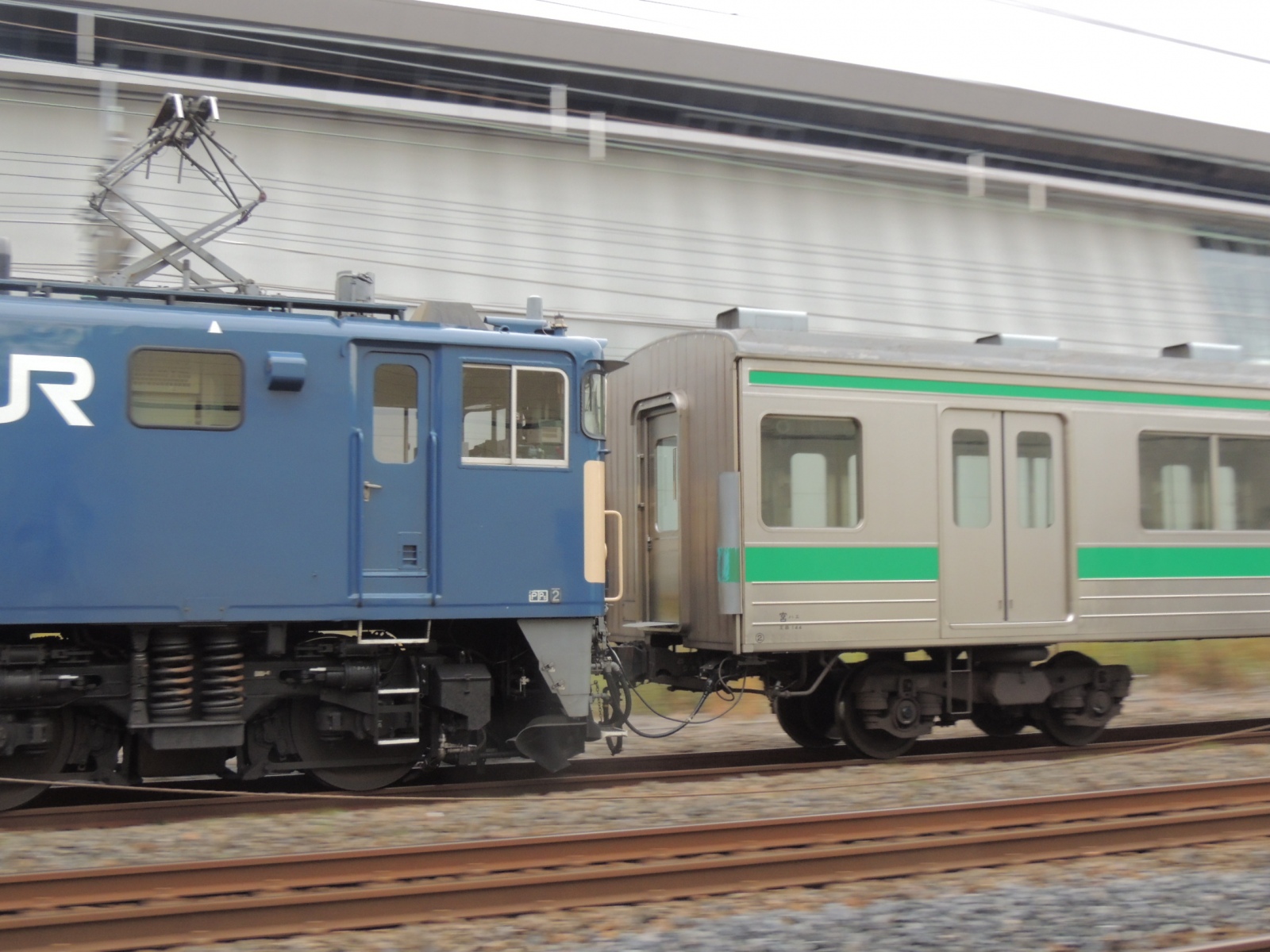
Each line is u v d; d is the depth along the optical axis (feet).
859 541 30.32
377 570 25.25
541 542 26.50
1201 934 16.53
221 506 23.91
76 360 23.12
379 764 26.78
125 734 25.23
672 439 33.01
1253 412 35.53
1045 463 32.83
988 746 35.60
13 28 44.62
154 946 15.39
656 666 33.40
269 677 25.23
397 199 48.93
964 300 61.16
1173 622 33.83
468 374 26.18
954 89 61.26
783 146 57.41
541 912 17.07
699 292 54.29
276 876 17.80
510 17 51.42
